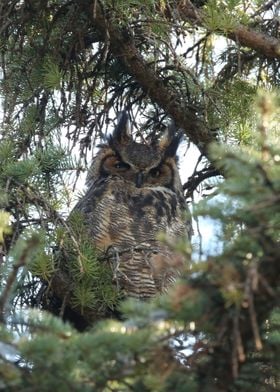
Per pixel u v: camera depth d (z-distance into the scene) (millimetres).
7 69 12406
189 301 5969
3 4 11953
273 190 5824
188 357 6480
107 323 6348
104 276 10781
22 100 12258
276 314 6918
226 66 12875
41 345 5957
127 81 13148
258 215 5926
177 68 11719
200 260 5992
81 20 12086
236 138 12258
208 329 6145
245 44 12023
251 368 6824
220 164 6102
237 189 5898
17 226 10352
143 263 11523
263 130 6211
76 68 12344
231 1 11414
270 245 5973
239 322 6043
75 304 10578
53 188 11500
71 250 10609
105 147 13672
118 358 6145
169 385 6270
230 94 12594
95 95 13320
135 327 6211
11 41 12867
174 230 12758
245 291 5590
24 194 10531
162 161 13555
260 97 6223
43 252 10109
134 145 13711
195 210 6344
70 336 6223
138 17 11898
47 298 11078
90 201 12672
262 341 6711
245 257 6016
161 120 13914
